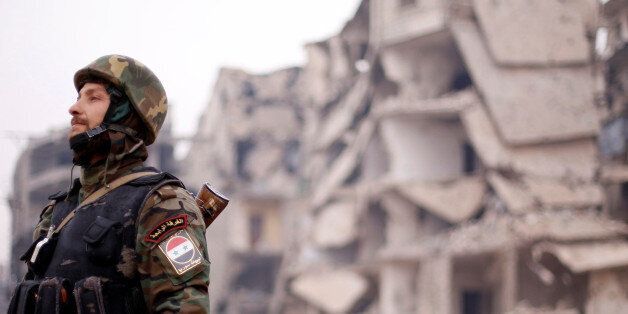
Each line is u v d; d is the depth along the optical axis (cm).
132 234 206
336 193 3912
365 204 3606
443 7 3173
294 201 4738
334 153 4338
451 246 2816
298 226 4619
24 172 3991
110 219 207
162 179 214
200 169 5084
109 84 222
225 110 5084
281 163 5091
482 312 2988
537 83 3042
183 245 204
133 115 224
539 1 3094
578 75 3050
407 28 3325
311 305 3828
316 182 4356
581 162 2983
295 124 5097
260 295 4725
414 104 3209
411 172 3306
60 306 201
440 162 3316
